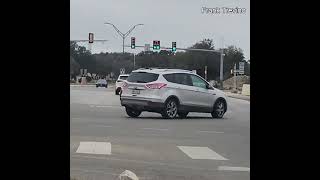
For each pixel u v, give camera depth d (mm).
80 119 17812
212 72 97875
